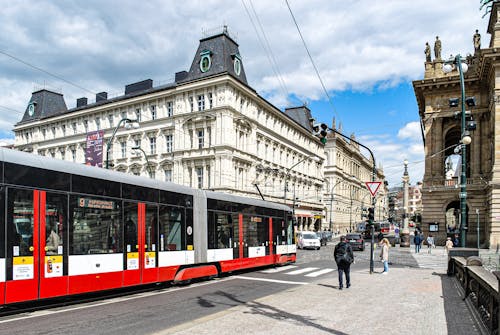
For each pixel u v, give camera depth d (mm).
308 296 13031
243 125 50156
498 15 41875
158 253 14570
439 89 49938
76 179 11773
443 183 49188
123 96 55750
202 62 49969
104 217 12531
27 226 10297
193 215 16844
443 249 44688
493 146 41375
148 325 9188
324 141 21297
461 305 11711
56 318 9867
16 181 10195
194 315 10344
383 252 20578
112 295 13430
